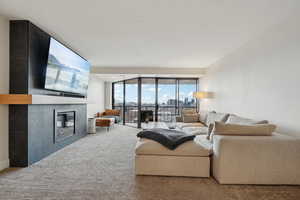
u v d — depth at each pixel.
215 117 4.20
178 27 2.83
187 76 6.60
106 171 2.46
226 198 1.81
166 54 4.41
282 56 2.55
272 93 2.76
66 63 3.49
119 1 2.10
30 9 2.31
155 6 2.21
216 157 2.19
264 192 1.93
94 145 3.92
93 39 3.39
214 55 4.47
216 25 2.75
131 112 7.38
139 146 2.36
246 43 3.51
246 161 2.09
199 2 2.12
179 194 1.88
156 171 2.32
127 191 1.93
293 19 2.34
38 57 2.89
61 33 3.11
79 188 1.98
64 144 3.77
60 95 3.60
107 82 8.19
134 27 2.84
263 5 2.18
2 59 2.52
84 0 2.09
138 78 6.83
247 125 2.28
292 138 2.14
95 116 6.91
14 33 2.63
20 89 2.62
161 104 7.10
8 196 1.82
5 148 2.57
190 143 2.39
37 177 2.26
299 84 2.27
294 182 2.07
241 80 3.69
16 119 2.62
